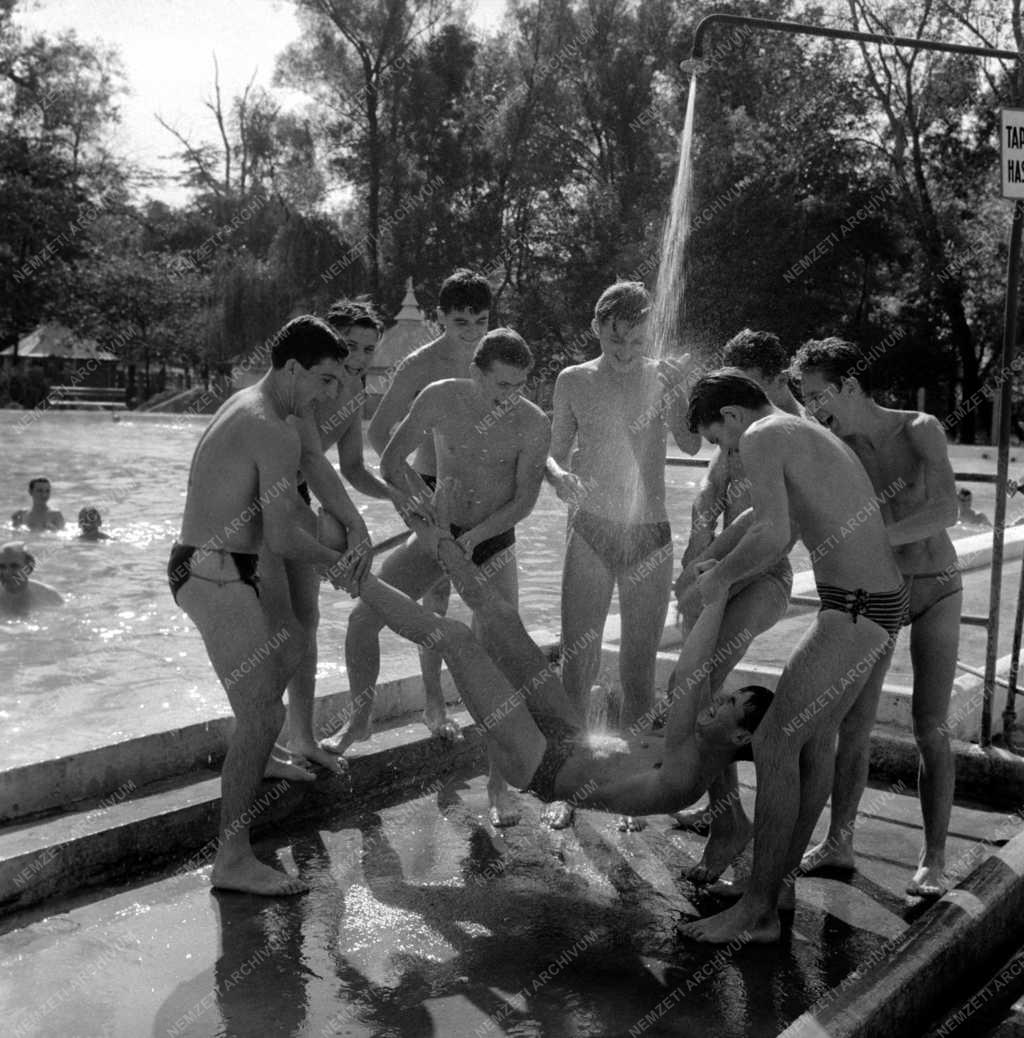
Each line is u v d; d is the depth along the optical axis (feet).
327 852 14.56
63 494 51.60
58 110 146.10
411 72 135.54
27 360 157.69
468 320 16.98
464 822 15.75
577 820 15.90
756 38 116.37
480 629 13.73
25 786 13.70
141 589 30.01
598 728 16.90
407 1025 10.34
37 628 25.41
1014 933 12.32
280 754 16.03
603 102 127.44
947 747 13.69
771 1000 10.96
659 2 126.72
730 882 13.56
